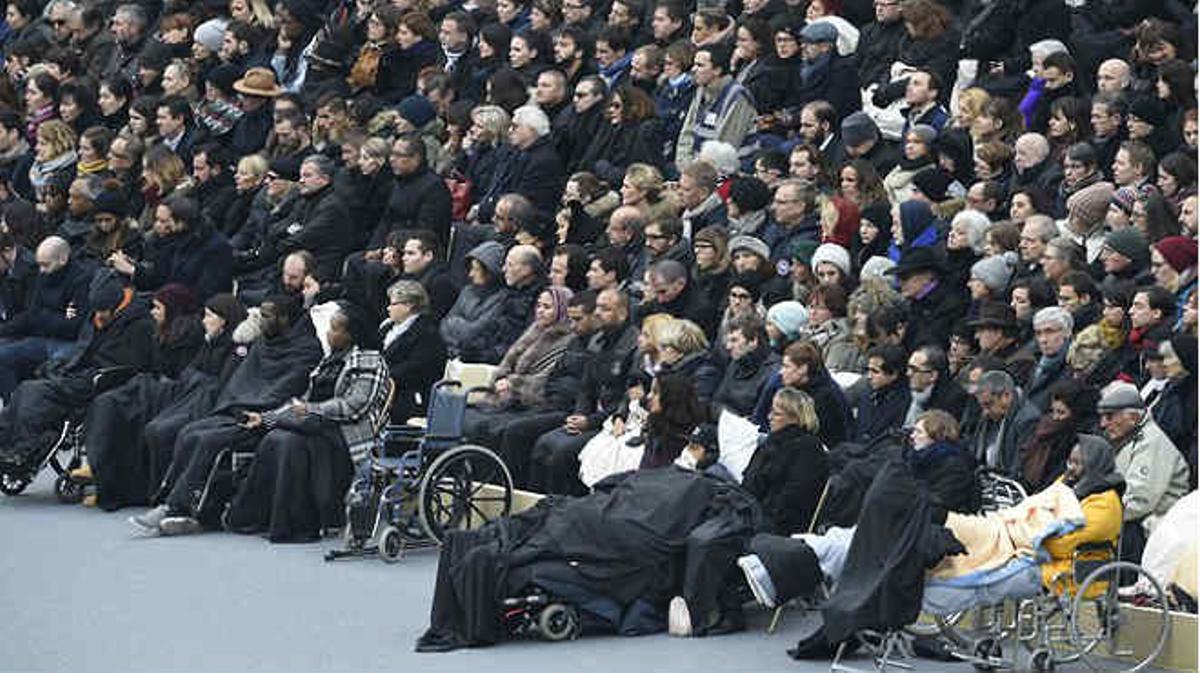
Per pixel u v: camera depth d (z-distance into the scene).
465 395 43.84
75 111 67.31
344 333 46.25
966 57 52.00
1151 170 45.53
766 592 36.12
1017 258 44.06
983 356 41.72
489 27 60.19
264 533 45.94
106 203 57.28
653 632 37.25
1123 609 35.41
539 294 49.69
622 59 57.44
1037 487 38.72
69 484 49.53
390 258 52.47
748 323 43.41
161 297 50.31
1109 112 47.53
